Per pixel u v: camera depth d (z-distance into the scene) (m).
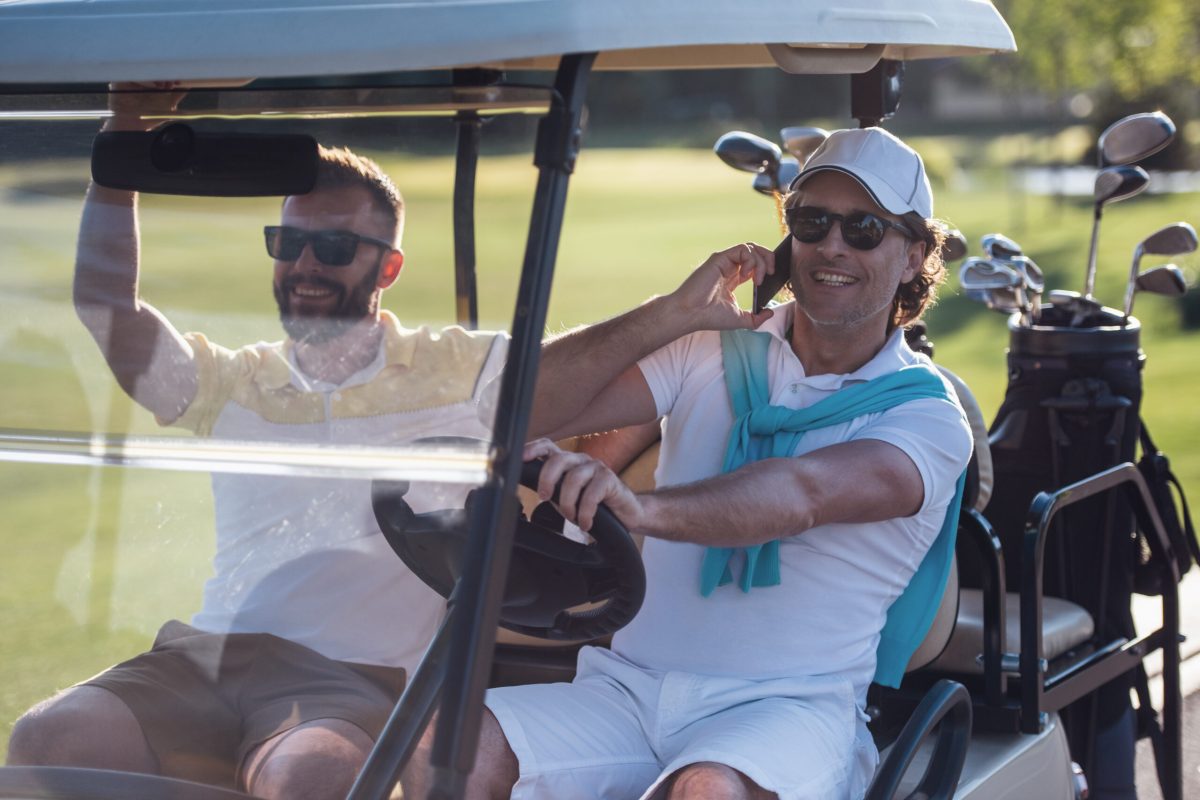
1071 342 6.50
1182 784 6.51
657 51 4.90
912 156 4.62
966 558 6.52
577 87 3.03
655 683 4.48
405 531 3.34
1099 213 7.09
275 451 3.37
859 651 4.59
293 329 3.35
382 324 3.24
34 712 3.44
